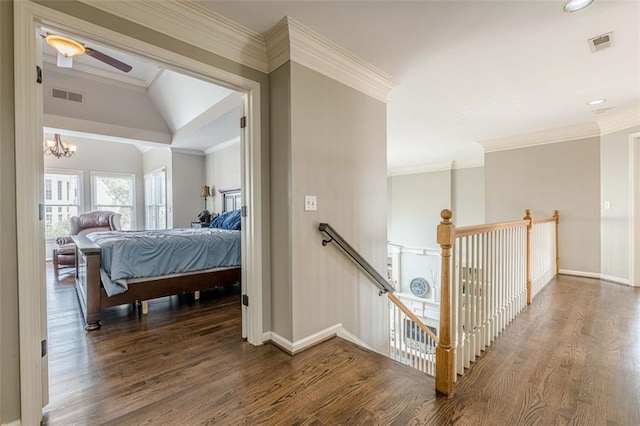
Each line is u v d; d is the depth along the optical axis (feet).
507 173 17.49
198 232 12.85
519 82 9.98
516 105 12.11
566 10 6.37
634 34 7.25
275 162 7.62
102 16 5.29
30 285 4.64
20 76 4.53
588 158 14.90
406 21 6.72
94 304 8.59
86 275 8.61
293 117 7.14
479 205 24.48
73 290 13.03
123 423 4.75
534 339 7.97
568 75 9.46
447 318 5.67
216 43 6.77
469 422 4.78
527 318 9.51
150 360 6.77
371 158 9.35
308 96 7.47
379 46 7.72
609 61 8.59
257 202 7.55
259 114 7.57
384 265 9.85
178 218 21.21
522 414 4.98
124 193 25.64
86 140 23.71
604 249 14.42
